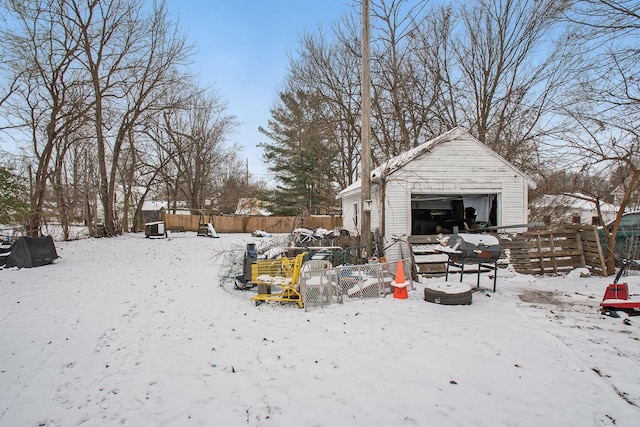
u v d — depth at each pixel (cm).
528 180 1070
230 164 4338
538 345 391
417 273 766
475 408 278
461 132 1061
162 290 739
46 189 1794
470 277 788
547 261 834
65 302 641
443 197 1184
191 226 2842
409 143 2170
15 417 284
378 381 324
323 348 404
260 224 2866
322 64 2538
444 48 2180
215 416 279
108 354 407
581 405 277
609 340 401
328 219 2852
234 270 844
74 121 1806
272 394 309
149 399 308
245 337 450
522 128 1753
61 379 348
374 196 1153
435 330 446
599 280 732
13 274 923
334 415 275
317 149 3033
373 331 451
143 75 2098
